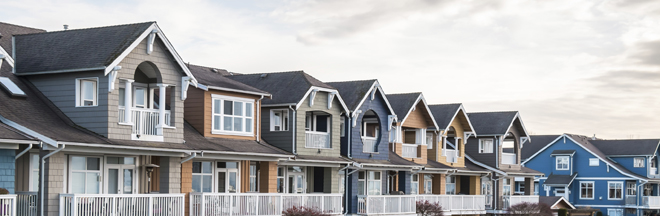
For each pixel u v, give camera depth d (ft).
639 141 254.47
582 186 248.93
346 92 133.28
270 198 104.83
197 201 96.73
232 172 109.19
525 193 195.31
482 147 178.29
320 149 122.42
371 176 138.51
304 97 117.70
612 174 243.81
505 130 174.50
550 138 257.34
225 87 107.14
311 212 105.50
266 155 105.29
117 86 87.15
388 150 138.21
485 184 178.40
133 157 94.38
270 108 120.37
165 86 93.45
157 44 92.63
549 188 250.37
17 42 95.71
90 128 86.74
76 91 87.97
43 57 91.30
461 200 157.48
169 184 93.35
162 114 93.20
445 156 160.15
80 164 87.71
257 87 123.85
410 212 138.21
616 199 242.58
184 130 102.83
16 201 78.02
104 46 88.84
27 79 91.15
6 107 82.17
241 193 100.32
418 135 152.05
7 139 73.05
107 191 90.94
